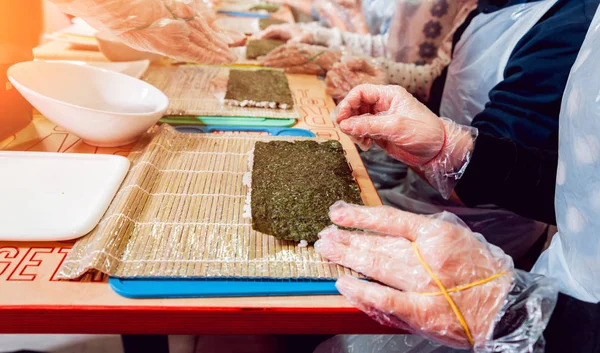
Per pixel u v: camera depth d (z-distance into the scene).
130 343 0.71
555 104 0.80
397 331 0.51
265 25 1.77
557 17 0.87
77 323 0.46
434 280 0.48
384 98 0.75
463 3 1.44
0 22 0.71
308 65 1.26
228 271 0.50
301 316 0.48
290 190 0.62
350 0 1.88
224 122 0.90
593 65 0.57
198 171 0.70
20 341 0.98
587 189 0.56
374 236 0.54
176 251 0.52
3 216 0.53
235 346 1.01
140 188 0.61
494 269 0.50
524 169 0.74
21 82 0.71
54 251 0.52
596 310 0.52
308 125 0.93
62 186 0.60
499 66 1.06
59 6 0.71
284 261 0.52
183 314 0.46
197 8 1.00
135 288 0.47
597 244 0.53
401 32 1.48
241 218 0.59
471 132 0.75
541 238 1.14
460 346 0.48
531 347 0.45
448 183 0.79
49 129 0.81
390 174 1.33
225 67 1.23
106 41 1.08
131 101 0.82
